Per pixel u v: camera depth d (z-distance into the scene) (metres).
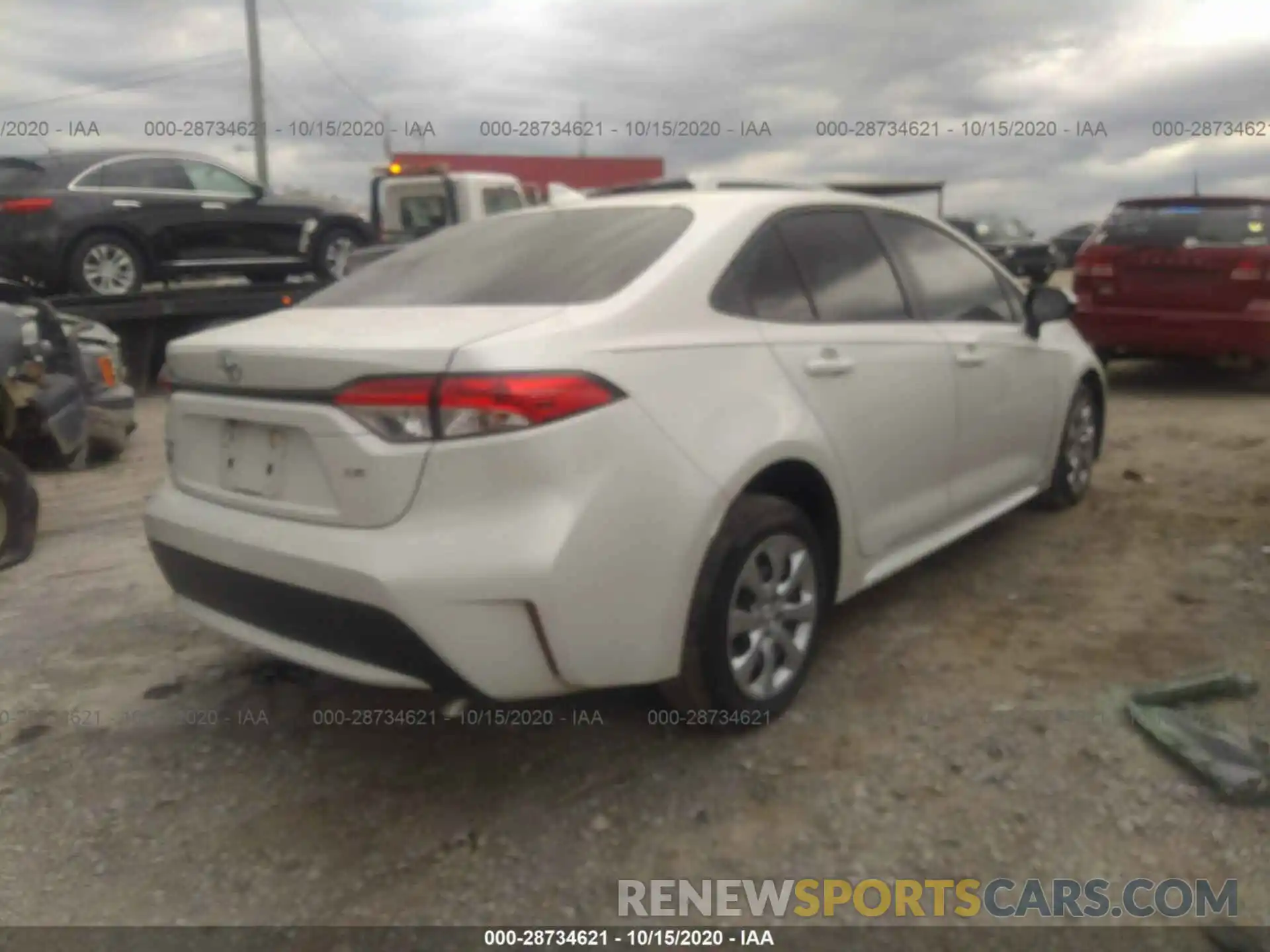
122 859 2.99
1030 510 5.72
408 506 2.79
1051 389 5.20
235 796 3.28
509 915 2.72
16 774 3.43
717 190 3.93
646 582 2.97
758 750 3.39
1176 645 4.00
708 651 3.21
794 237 3.80
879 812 3.05
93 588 5.09
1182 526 5.39
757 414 3.30
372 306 3.50
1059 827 2.95
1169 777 3.15
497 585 2.74
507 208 15.16
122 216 11.32
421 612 2.73
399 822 3.12
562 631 2.82
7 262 10.95
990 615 4.35
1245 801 3.01
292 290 12.51
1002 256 24.11
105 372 8.02
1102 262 9.18
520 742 3.51
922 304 4.31
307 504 2.98
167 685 4.04
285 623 3.07
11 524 5.47
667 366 3.11
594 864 2.90
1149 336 9.04
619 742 3.48
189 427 3.40
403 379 2.79
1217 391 9.59
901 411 3.96
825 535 3.73
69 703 3.91
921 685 3.77
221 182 12.30
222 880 2.89
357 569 2.78
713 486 3.11
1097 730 3.42
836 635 4.20
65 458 7.61
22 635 4.53
